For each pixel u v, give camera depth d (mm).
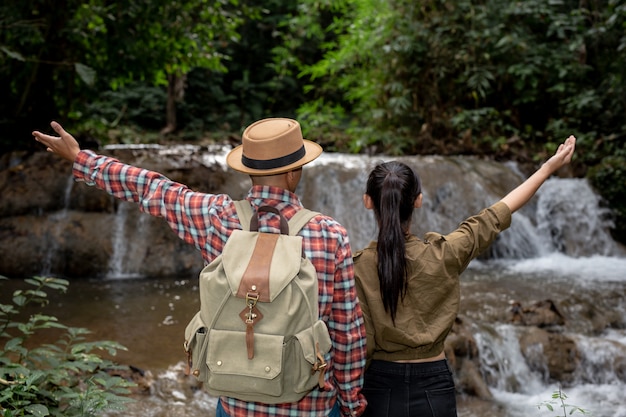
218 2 8891
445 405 2055
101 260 6961
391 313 2023
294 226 1793
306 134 12242
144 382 3887
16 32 7379
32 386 2707
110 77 9188
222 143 11594
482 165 8719
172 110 15977
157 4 8164
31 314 5258
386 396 2047
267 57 18891
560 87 10414
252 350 1659
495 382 4379
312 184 7965
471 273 6840
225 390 1696
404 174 2105
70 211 7211
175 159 7938
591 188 8617
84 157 2006
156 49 8891
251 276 1680
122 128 14930
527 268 7195
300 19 14508
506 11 10719
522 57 10867
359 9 11930
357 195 8016
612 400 4207
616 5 9984
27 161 7414
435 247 2066
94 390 2799
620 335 5027
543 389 4410
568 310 5324
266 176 1863
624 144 9625
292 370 1686
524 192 2156
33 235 6906
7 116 8602
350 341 1837
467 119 10539
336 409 1972
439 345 2086
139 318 5219
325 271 1772
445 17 10852
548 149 9812
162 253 7105
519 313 5105
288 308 1666
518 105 11258
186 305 5668
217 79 17703
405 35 10836
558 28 10586
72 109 9562
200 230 1873
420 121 11141
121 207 7258
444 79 11141
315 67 12500
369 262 2102
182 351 4430
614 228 8492
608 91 10375
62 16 8086
